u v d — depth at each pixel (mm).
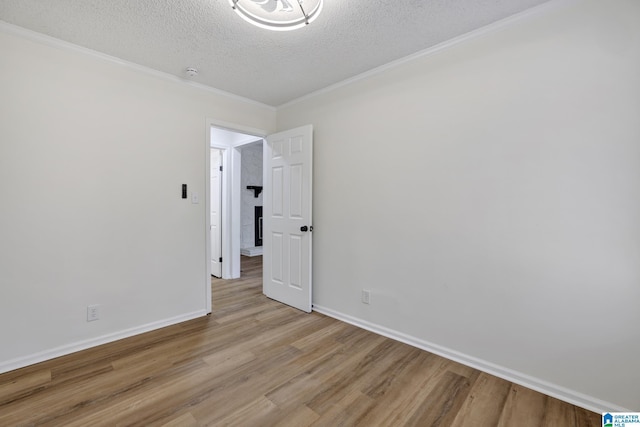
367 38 2088
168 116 2686
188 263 2844
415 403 1676
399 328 2445
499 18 1871
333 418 1557
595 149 1609
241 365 2045
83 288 2252
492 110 1947
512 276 1891
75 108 2197
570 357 1701
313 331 2604
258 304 3293
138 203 2520
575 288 1682
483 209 1997
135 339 2428
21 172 1990
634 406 1532
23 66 1989
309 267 3023
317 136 3066
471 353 2062
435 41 2129
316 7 1657
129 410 1592
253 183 6805
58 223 2137
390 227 2488
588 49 1620
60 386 1790
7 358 1954
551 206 1747
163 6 1742
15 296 1979
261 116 3430
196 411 1591
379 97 2541
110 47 2211
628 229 1533
